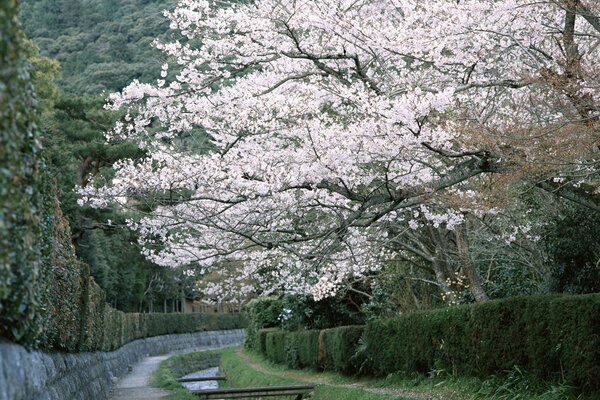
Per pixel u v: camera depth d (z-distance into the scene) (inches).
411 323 587.2
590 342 360.2
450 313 522.3
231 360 1170.0
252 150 470.3
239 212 467.5
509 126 360.8
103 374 675.4
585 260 475.2
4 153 145.6
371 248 610.2
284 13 464.8
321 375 780.6
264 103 476.4
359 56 478.9
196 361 1476.4
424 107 377.7
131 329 1320.1
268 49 485.1
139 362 1310.3
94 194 482.0
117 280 1492.4
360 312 901.2
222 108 486.6
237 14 473.4
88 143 999.6
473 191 483.8
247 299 1381.6
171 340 1824.6
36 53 1553.9
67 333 412.2
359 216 426.3
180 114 491.5
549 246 500.7
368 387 609.6
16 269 171.0
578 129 333.4
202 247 553.6
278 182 429.1
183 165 455.5
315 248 451.5
